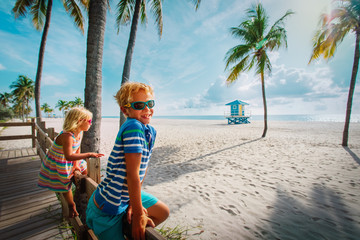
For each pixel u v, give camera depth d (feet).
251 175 14.23
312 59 29.12
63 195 5.67
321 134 38.45
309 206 9.44
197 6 21.76
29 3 27.50
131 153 2.53
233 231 7.66
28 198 7.76
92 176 5.05
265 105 35.19
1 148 26.21
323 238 7.09
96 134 9.46
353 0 21.74
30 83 131.23
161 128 64.03
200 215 8.93
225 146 27.04
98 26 9.42
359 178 12.94
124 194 2.91
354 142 27.68
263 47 32.91
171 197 10.89
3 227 5.87
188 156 21.43
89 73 9.30
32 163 12.87
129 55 18.71
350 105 24.39
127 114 3.22
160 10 23.88
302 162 17.40
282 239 7.11
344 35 24.81
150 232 2.34
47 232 5.70
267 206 9.59
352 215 8.49
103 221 2.84
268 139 32.55
